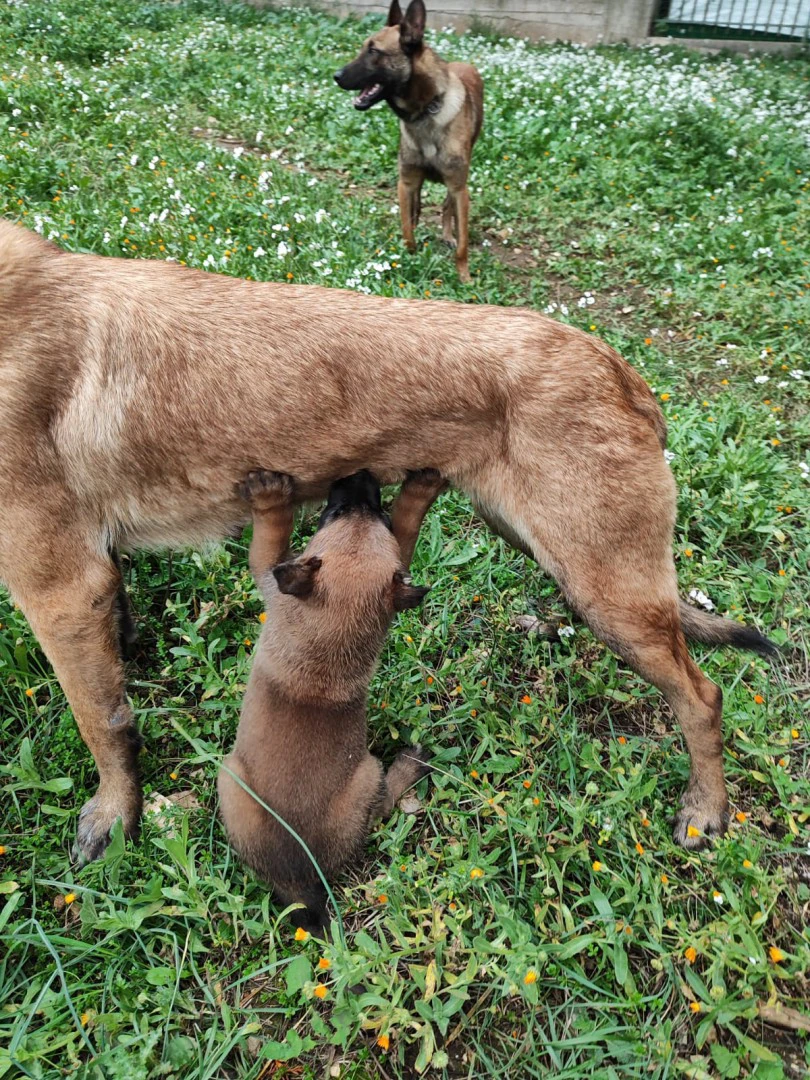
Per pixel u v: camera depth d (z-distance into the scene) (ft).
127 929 2.29
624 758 2.83
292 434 2.40
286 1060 2.11
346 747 2.45
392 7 5.75
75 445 2.29
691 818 2.72
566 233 6.65
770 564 3.81
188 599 3.34
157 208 5.51
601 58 12.15
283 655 2.46
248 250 5.19
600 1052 2.14
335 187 6.76
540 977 2.27
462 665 3.19
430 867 2.53
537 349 2.50
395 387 2.42
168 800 2.68
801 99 10.61
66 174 5.96
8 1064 1.92
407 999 2.24
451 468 2.58
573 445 2.45
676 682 2.64
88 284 2.38
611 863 2.58
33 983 2.13
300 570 2.35
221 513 2.55
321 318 2.45
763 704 3.04
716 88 10.66
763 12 14.56
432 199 7.27
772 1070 2.11
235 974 2.26
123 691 2.50
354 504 2.55
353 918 2.43
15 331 2.24
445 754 2.80
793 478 4.17
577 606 2.62
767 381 4.92
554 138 8.12
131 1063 1.96
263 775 2.37
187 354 2.35
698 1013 2.26
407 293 5.13
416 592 2.43
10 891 2.23
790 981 2.37
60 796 2.65
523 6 14.32
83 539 2.36
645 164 7.75
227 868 2.47
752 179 7.64
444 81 5.68
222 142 7.68
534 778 2.71
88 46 9.66
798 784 2.81
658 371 4.87
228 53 10.16
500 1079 2.12
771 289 5.76
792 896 2.56
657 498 2.53
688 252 6.31
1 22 10.10
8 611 3.01
